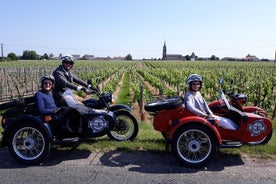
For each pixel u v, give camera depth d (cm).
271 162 476
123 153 520
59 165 469
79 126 525
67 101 537
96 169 450
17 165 472
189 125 459
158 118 510
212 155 454
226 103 524
